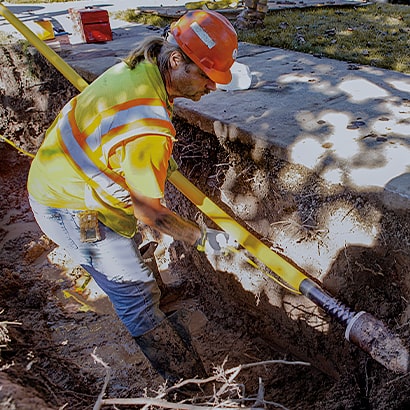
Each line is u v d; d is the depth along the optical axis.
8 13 2.79
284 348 3.09
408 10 6.18
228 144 2.88
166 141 1.76
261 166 2.71
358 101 3.08
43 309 3.42
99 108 1.80
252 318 3.24
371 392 2.29
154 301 2.39
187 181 2.27
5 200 4.75
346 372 2.61
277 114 2.93
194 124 3.07
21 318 3.25
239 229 2.17
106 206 2.06
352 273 2.45
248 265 3.04
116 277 2.26
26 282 3.68
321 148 2.51
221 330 3.32
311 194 2.48
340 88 3.32
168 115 1.93
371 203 2.23
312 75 3.63
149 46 1.84
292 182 2.56
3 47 4.90
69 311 3.43
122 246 2.20
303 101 3.12
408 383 2.05
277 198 2.68
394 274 2.26
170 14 6.09
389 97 3.12
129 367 2.96
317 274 2.64
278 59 4.14
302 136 2.63
